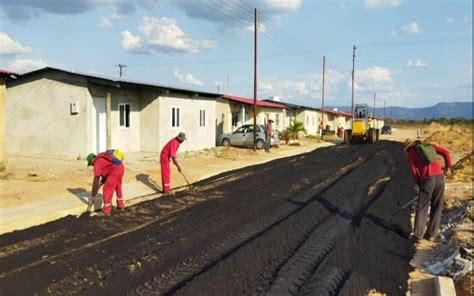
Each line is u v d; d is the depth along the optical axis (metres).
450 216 10.44
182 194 12.93
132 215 10.24
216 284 6.28
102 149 20.73
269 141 28.84
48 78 19.89
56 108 19.86
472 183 15.66
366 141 40.72
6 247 7.73
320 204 11.72
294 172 18.27
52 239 8.24
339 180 16.12
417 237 8.78
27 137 20.58
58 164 17.39
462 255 7.29
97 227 9.14
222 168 18.97
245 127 30.34
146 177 15.29
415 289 6.55
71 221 9.55
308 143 39.28
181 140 13.05
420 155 8.80
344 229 9.43
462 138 44.06
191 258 7.44
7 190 11.82
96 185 10.18
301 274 6.80
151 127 22.91
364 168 20.09
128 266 6.94
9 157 19.42
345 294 6.08
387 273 6.96
